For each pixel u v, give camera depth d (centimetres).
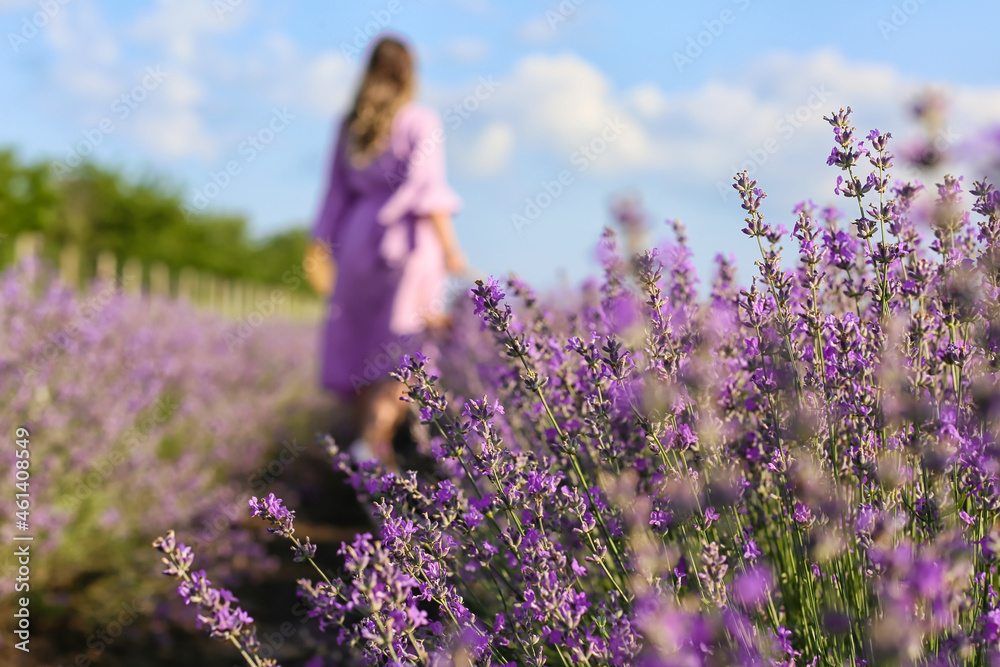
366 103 461
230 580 363
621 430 175
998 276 138
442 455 155
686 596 143
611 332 200
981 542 122
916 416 134
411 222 458
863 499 138
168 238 2369
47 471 344
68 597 326
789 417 148
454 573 158
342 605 144
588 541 148
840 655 133
